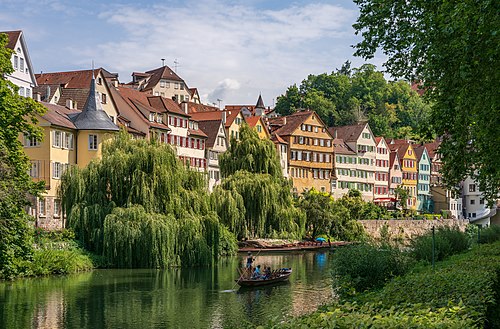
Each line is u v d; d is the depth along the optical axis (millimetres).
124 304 34500
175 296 37312
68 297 35906
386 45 23297
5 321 29859
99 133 63844
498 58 17812
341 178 121625
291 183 70875
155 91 142625
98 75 76562
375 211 105062
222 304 35219
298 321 9641
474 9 16812
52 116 61812
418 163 140375
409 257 33750
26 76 66062
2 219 31703
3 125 33594
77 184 49281
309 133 115562
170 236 48000
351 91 163000
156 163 50219
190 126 90938
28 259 34875
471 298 13156
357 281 26469
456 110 21344
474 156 24641
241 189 64375
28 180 34094
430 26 20547
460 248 43625
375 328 9039
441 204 143250
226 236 61219
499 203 125312
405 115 165000
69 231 48156
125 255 47312
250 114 152750
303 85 168500
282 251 68625
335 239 81688
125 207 49094
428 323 9562
